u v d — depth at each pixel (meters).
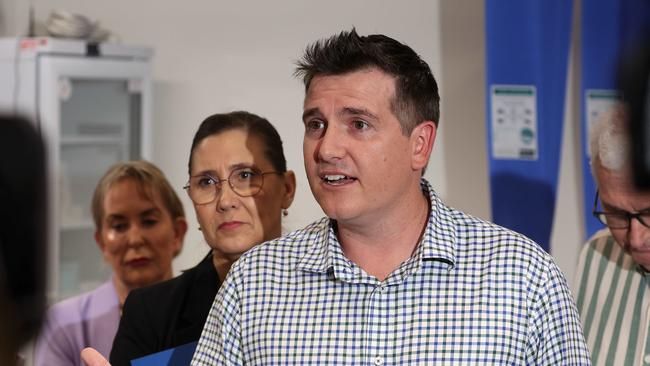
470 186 5.20
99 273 4.19
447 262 1.66
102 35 4.38
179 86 4.63
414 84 1.69
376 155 1.62
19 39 4.07
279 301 1.71
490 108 3.59
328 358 1.64
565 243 5.33
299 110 4.74
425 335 1.62
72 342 2.70
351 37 1.70
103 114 4.25
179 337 2.11
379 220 1.67
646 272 2.16
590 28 3.78
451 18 5.12
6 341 0.35
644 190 0.37
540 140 3.68
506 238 1.69
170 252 2.97
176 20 4.62
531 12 3.61
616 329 2.21
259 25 4.70
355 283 1.66
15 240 0.34
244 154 2.14
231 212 2.12
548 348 1.62
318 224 1.82
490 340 1.60
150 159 4.36
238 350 1.73
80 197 4.17
